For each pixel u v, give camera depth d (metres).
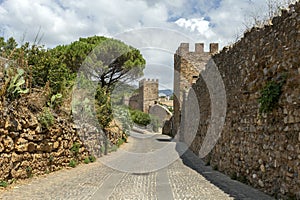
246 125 6.50
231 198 5.07
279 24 5.09
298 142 4.29
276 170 4.96
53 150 7.95
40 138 7.16
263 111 5.37
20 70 6.91
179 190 5.94
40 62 9.73
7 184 5.77
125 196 5.48
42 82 9.52
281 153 4.80
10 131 5.99
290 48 4.64
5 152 5.82
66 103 9.69
